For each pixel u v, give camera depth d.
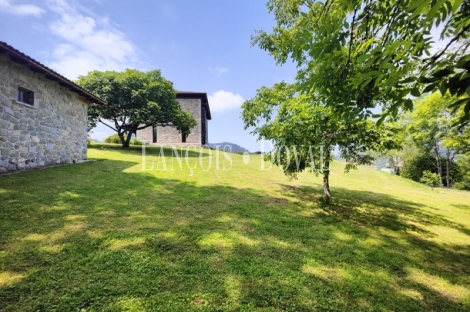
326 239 3.47
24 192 4.11
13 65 5.41
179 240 2.95
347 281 2.38
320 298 2.06
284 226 3.84
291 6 5.25
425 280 2.57
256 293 2.04
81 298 1.79
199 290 2.01
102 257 2.39
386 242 3.57
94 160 8.73
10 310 1.64
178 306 1.79
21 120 5.68
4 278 1.95
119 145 15.89
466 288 2.46
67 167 6.62
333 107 2.42
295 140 4.42
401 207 6.33
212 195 5.42
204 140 24.94
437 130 11.99
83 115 8.59
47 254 2.36
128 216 3.60
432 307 2.11
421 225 4.76
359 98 2.18
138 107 13.43
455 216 5.79
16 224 2.97
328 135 4.43
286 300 1.99
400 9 1.82
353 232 3.87
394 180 12.07
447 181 16.81
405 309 2.03
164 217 3.71
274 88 6.48
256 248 2.93
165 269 2.28
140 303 1.79
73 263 2.25
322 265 2.66
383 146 4.57
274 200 5.56
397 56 1.43
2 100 5.14
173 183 6.27
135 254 2.51
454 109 1.30
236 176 8.52
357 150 4.74
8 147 5.31
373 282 2.41
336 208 5.37
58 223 3.12
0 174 4.99
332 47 2.04
